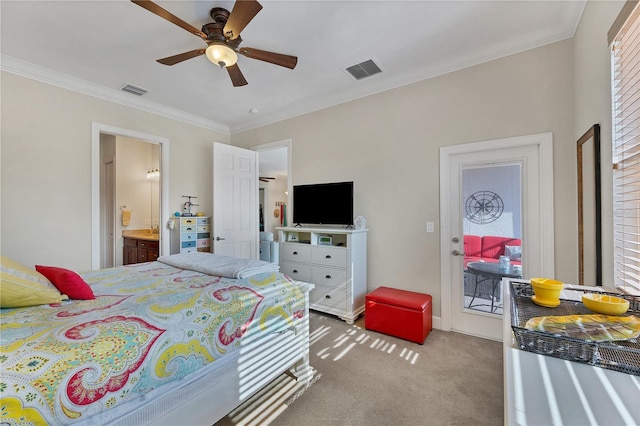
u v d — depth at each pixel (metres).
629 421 0.50
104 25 2.19
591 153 1.79
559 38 2.27
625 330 0.78
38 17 2.08
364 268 3.25
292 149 4.03
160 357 1.17
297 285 1.99
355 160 3.43
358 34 2.32
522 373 0.65
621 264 1.42
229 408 1.46
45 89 2.84
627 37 1.32
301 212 3.73
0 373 0.84
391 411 1.67
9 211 2.63
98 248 3.16
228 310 1.48
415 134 2.99
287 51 2.56
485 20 2.15
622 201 1.39
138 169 4.96
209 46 2.06
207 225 4.26
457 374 2.04
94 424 0.97
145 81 3.10
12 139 2.64
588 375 0.63
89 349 1.01
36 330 1.06
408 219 3.04
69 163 2.98
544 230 2.34
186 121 4.14
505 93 2.51
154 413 1.15
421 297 2.75
